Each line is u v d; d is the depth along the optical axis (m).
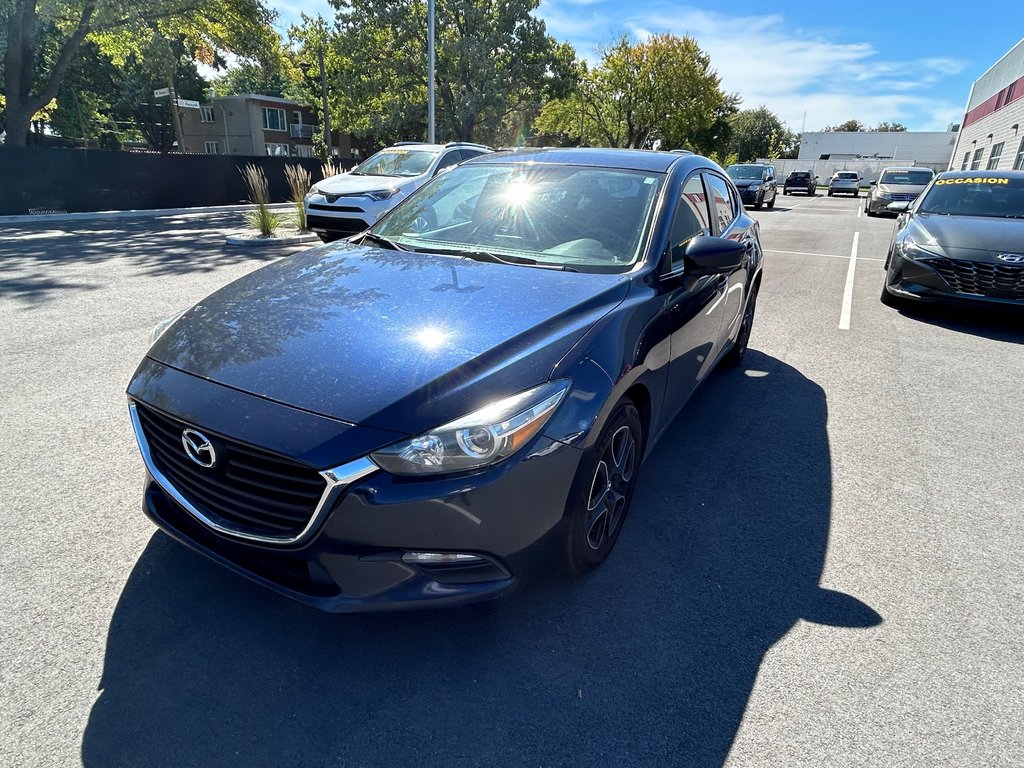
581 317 2.35
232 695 1.94
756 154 76.75
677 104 42.22
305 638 2.16
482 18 28.70
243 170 21.39
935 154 59.16
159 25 21.98
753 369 5.13
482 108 29.12
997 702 1.99
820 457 3.62
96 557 2.51
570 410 2.06
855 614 2.37
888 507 3.12
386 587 1.89
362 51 29.75
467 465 1.84
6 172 15.60
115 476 3.11
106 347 5.05
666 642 2.20
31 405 3.91
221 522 2.00
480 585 1.98
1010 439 3.91
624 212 3.09
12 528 2.67
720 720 1.90
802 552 2.74
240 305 2.47
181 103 37.25
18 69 18.66
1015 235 6.30
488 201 3.36
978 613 2.39
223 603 2.30
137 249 10.53
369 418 1.83
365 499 1.79
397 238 3.30
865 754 1.80
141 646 2.10
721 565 2.63
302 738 1.80
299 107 53.78
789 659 2.14
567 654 2.13
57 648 2.07
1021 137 24.03
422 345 2.08
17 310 6.14
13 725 1.79
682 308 2.95
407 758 1.75
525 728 1.86
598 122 45.22
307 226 10.79
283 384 1.96
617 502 2.56
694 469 3.45
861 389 4.71
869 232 15.42
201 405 1.98
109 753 1.73
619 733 1.85
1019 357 5.53
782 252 11.62
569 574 2.43
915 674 2.09
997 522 3.01
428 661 2.09
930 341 5.98
